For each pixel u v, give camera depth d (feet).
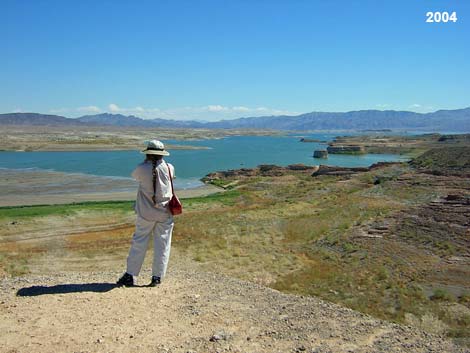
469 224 92.43
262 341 16.96
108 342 15.97
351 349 16.83
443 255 75.05
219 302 21.30
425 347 17.75
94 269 64.08
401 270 67.15
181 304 20.53
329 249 82.28
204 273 28.30
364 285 59.36
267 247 83.15
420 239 85.56
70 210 122.21
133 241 22.95
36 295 20.89
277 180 220.64
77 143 474.08
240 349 16.07
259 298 22.70
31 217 110.83
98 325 17.35
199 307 20.20
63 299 20.25
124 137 649.61
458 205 109.40
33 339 15.99
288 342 17.04
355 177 200.64
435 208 109.19
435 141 579.48
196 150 470.39
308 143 650.43
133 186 202.80
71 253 75.61
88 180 220.43
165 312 19.25
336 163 343.05
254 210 131.85
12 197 171.53
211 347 16.06
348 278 62.18
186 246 82.28
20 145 436.76
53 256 72.84
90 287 22.41
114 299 20.42
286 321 19.33
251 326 18.40
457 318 45.47
